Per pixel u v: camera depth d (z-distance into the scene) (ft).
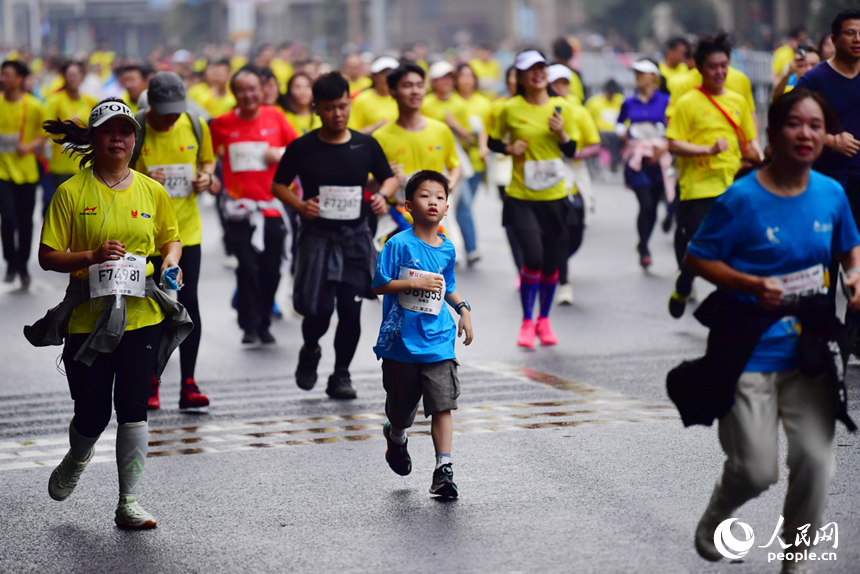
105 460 61.77
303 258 72.74
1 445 65.62
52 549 48.03
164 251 52.37
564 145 87.51
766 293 38.81
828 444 39.78
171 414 71.77
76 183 50.34
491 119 93.04
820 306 39.83
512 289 118.62
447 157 87.35
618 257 137.18
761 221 39.93
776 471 40.29
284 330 101.96
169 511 52.75
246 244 93.04
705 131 88.63
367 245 73.26
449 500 52.95
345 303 73.00
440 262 54.65
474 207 202.28
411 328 53.62
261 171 92.38
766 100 194.18
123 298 49.42
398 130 86.17
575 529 48.24
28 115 122.11
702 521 42.22
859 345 72.74
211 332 101.40
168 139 74.02
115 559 46.62
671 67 143.33
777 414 40.34
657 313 102.58
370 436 65.26
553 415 67.97
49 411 74.28
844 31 69.51
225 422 69.36
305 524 50.26
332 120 71.67
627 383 75.82
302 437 65.36
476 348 89.92
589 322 99.50
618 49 446.60
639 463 57.47
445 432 53.36
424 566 44.62
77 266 48.75
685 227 90.38
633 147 123.85
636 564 44.01
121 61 258.78
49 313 50.21
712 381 40.04
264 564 45.47
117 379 50.62
